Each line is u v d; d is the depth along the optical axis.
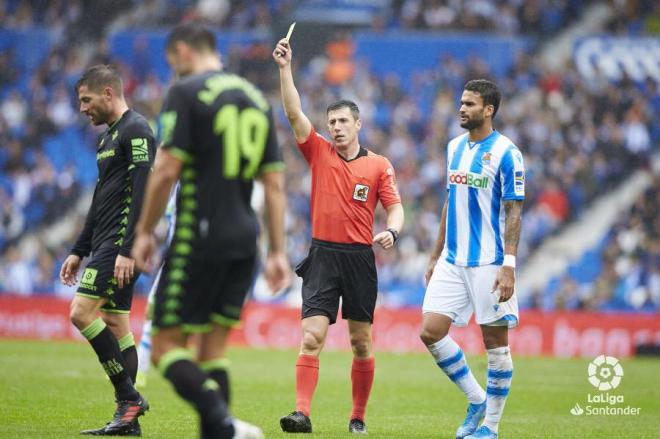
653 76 98.44
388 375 49.00
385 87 97.31
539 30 101.06
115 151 24.48
